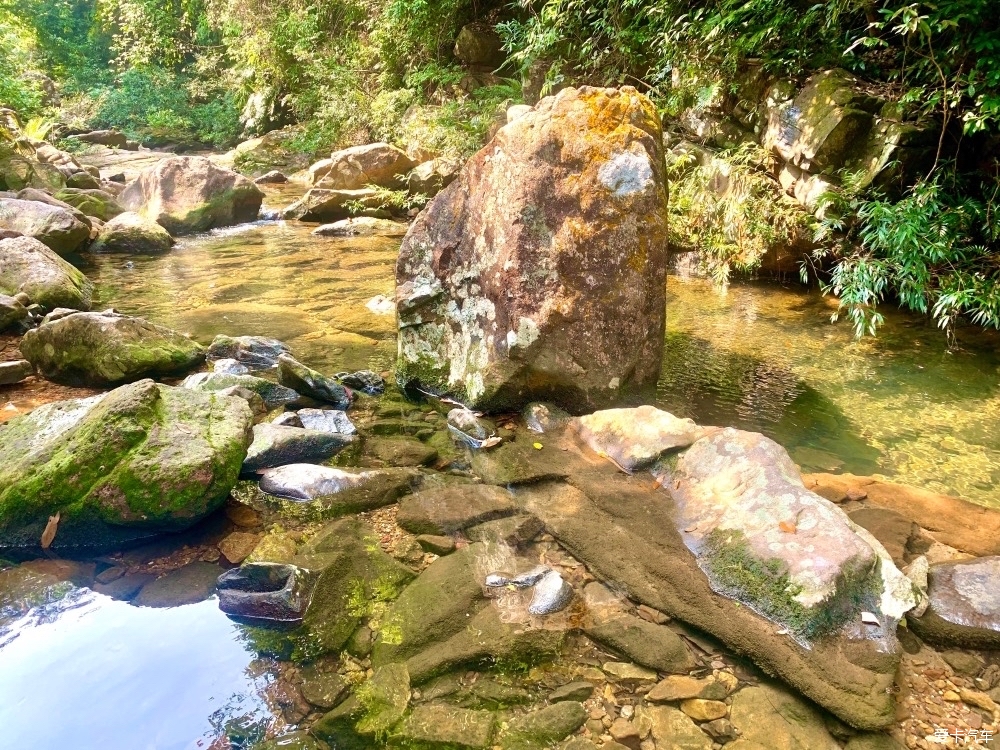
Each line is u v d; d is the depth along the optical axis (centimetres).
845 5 547
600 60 815
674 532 254
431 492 289
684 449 291
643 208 344
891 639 206
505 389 350
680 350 470
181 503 252
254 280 644
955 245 474
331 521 270
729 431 286
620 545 250
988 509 281
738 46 641
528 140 353
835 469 319
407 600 224
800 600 210
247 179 976
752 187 649
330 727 178
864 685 189
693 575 233
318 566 238
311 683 193
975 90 451
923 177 523
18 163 900
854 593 214
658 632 213
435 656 202
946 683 197
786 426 360
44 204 731
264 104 1708
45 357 392
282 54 1521
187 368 411
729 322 536
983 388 413
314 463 311
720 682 196
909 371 439
